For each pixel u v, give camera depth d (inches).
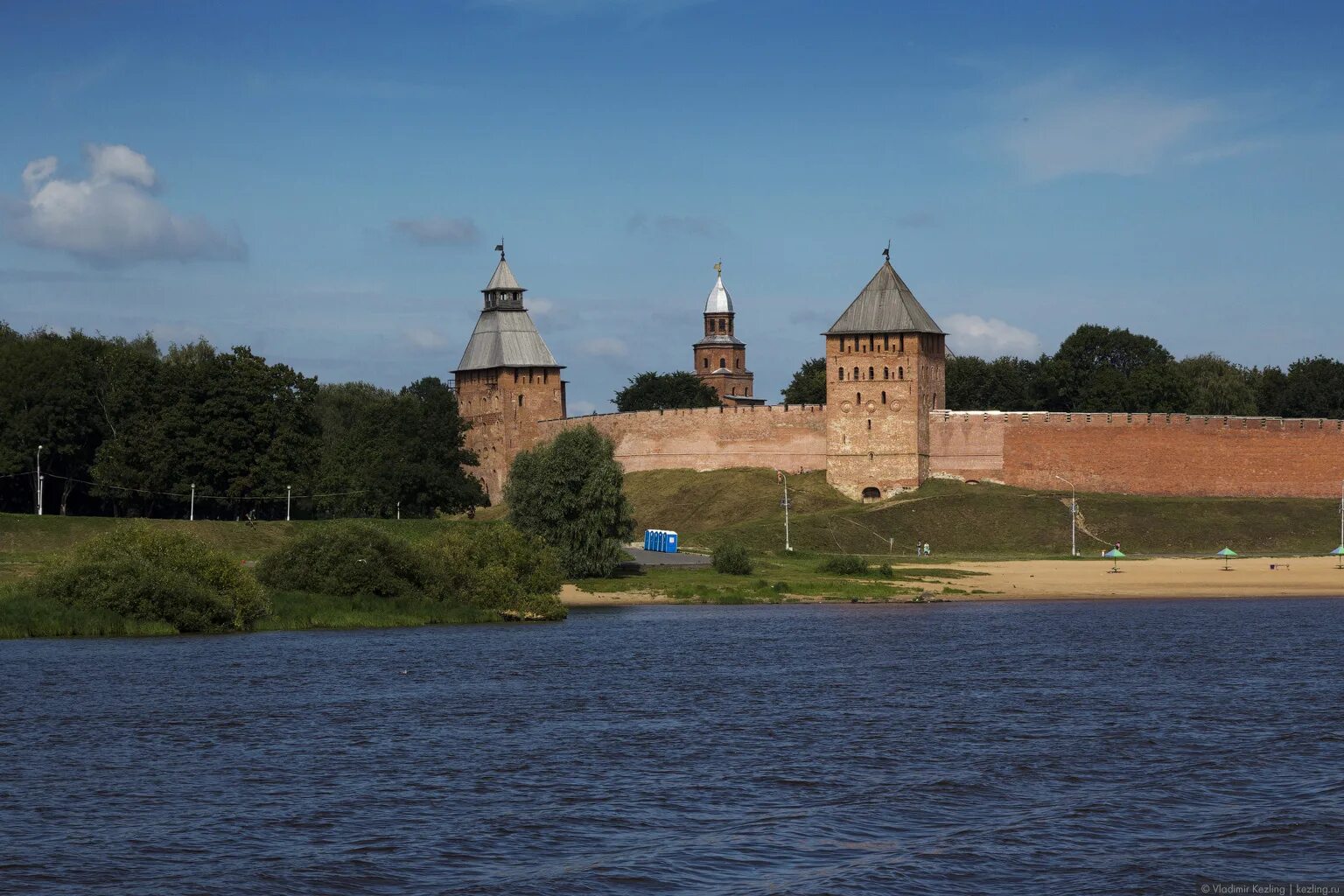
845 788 1537.9
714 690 2162.9
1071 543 4899.1
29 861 1289.4
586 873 1251.2
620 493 3912.4
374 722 1898.4
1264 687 2177.7
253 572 3169.3
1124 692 2135.8
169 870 1267.2
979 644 2728.8
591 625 3085.6
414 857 1301.7
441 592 3157.0
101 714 1939.0
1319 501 5354.3
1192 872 1257.4
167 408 4899.1
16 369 4901.6
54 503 5137.8
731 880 1234.6
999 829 1385.3
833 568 4094.5
